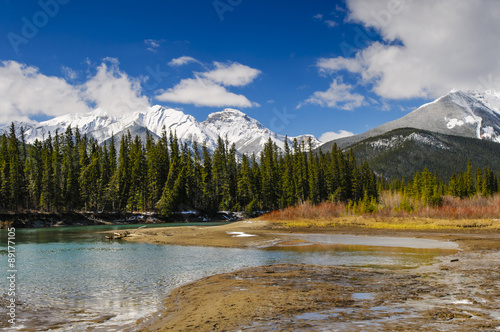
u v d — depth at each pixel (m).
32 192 82.06
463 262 22.47
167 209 88.62
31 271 20.27
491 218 62.88
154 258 25.69
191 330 9.80
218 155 112.81
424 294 13.84
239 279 17.64
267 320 10.53
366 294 13.98
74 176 88.69
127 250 30.48
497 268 20.06
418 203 83.88
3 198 72.25
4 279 17.98
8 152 89.06
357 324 9.92
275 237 42.22
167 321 10.85
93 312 12.10
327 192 105.06
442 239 38.22
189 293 14.74
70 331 10.12
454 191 116.25
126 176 97.56
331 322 10.16
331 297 13.49
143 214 91.06
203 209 100.50
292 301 12.91
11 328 10.42
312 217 74.69
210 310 11.91
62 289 15.73
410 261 23.44
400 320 10.27
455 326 9.60
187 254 27.91
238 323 10.30
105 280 17.72
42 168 87.31
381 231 49.62
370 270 20.03
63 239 41.06
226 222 91.44
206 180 106.88
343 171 106.12
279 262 23.69
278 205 105.94
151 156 103.06
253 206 104.00
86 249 31.20
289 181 101.31
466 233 44.31
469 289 14.66
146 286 16.34
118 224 80.94
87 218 82.75
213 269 20.98
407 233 45.97
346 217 70.12
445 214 68.81
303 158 112.50
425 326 9.62
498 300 12.74
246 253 28.45
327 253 28.22
